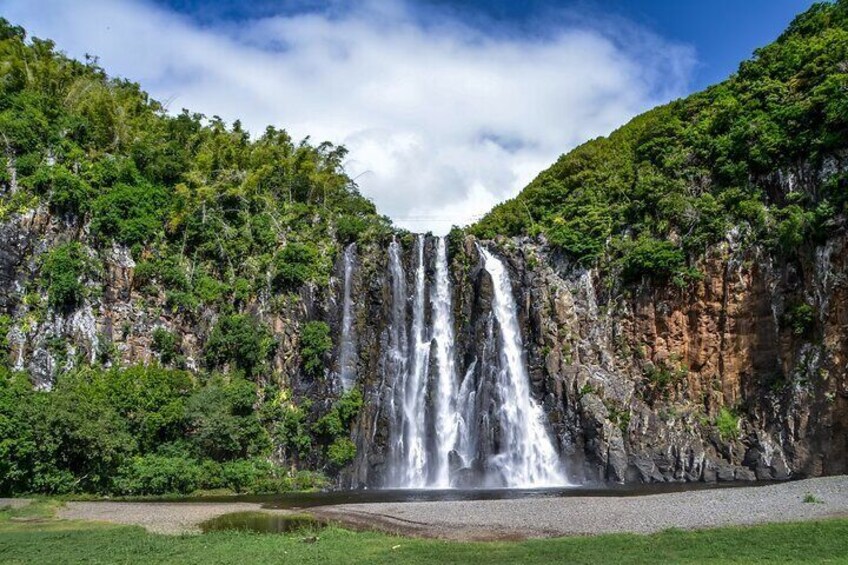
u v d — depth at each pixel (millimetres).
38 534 30188
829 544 23406
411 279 68375
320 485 56031
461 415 62906
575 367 61312
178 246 65500
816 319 52812
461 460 60562
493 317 65312
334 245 69625
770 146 60625
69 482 46906
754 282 57562
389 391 63688
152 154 68688
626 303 64188
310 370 61969
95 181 63344
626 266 64438
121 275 60781
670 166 69688
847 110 55219
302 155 80000
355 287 67562
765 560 21531
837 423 49812
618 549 24609
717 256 59938
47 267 56750
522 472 60188
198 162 73000
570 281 67875
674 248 62656
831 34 67750
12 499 43188
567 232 70125
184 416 54094
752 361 56594
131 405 53031
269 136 84562
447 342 66312
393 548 26344
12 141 60562
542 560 23234
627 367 62312
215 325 62656
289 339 63344
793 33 73875
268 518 36500
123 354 58312
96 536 29688
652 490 47844
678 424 57531
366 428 61375
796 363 53625
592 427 58031
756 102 66500
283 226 70875
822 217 53094
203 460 52938
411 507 39469
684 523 29781
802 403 52094
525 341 64750
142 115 78250
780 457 52438
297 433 59031
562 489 51531
